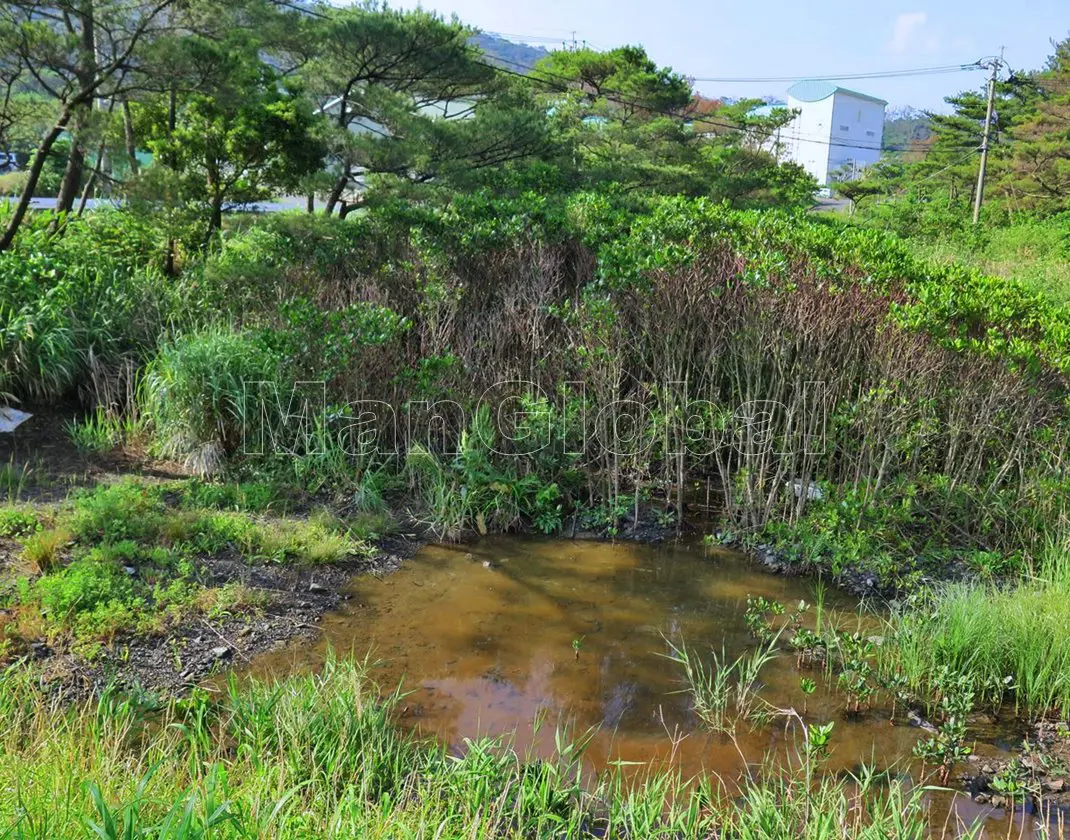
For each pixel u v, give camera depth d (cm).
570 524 770
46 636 505
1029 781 441
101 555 587
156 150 1312
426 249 1006
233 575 612
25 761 345
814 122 9794
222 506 721
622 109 3403
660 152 2961
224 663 514
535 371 850
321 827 345
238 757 402
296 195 1510
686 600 643
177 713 455
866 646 554
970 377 727
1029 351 729
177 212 1204
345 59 1559
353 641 557
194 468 781
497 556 707
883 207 4322
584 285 994
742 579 682
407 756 424
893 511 705
